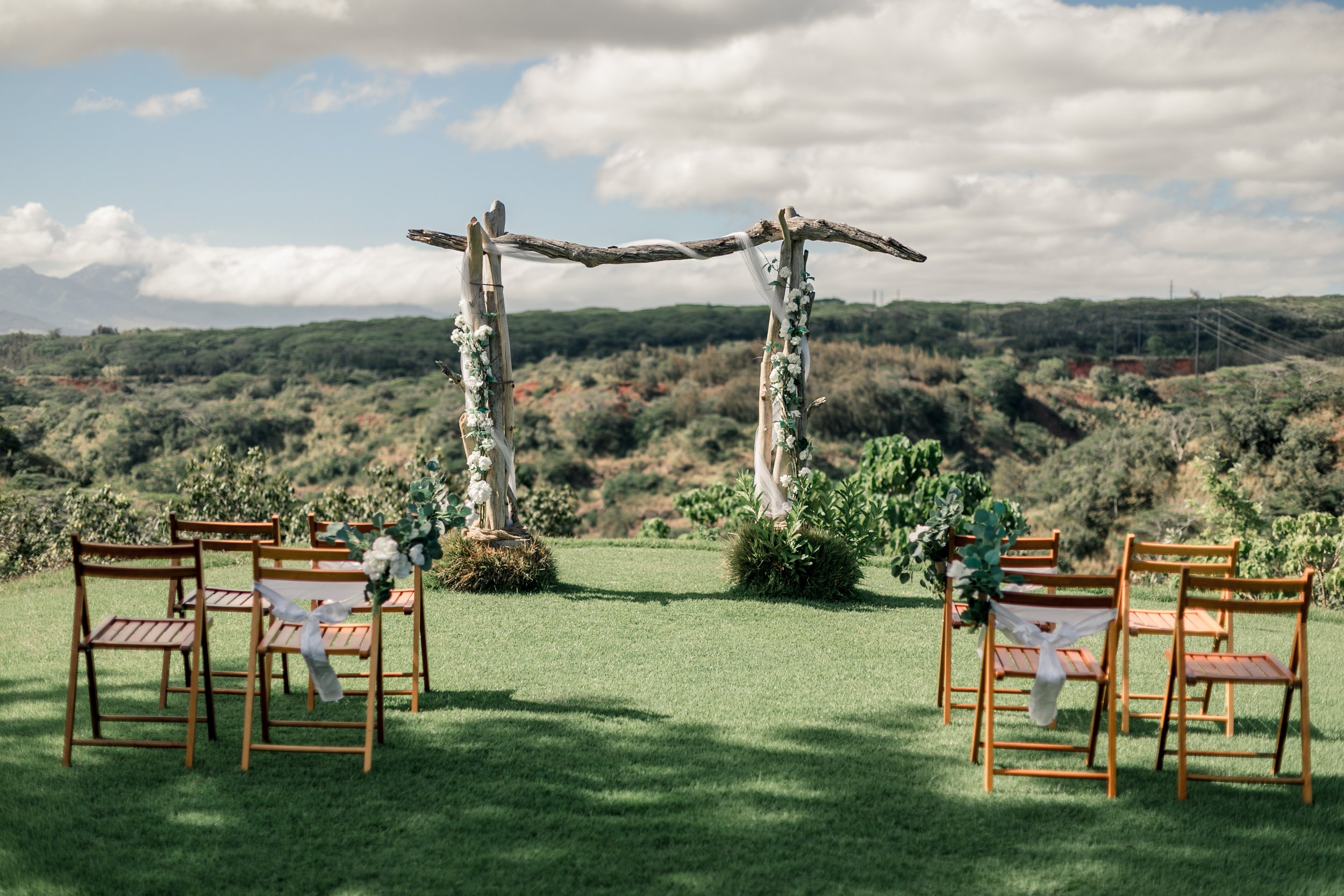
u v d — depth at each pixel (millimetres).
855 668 6438
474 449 9148
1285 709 4469
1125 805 4176
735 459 52719
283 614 4410
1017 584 4406
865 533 9859
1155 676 6480
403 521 4703
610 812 3980
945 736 5059
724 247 9492
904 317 84688
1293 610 4324
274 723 4652
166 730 4863
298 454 58125
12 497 14664
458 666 6250
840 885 3389
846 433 54875
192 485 14867
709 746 4812
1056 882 3441
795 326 9547
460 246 9055
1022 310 83875
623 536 45969
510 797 4094
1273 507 27188
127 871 3396
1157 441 30359
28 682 5672
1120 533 29625
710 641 7109
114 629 4598
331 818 3859
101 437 54844
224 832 3721
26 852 3488
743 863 3539
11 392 61188
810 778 4398
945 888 3385
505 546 8953
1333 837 3885
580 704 5477
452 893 3283
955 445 55438
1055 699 4336
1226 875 3535
